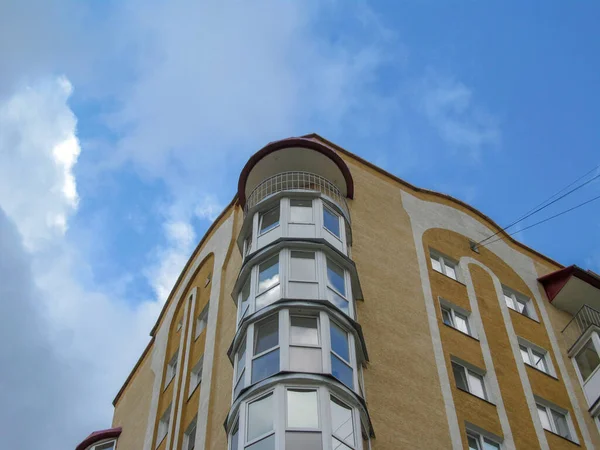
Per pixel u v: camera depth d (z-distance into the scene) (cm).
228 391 2644
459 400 2661
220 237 3431
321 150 3014
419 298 2972
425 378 2644
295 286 2442
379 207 3288
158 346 3669
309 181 3002
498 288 3378
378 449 2292
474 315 3102
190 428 2834
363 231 3083
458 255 3394
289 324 2305
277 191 2941
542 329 3331
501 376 2897
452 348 2858
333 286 2502
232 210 3453
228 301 3052
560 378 3119
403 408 2475
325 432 2012
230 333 2880
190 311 3350
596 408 3016
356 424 2119
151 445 3091
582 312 3491
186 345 3212
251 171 3045
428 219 3441
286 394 2094
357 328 2408
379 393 2462
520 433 2714
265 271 2553
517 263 3631
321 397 2089
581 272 3497
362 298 2692
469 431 2608
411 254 3169
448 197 3653
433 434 2466
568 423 2955
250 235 2827
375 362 2562
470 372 2862
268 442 2003
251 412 2114
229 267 3184
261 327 2352
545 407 2961
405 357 2667
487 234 3634
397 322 2786
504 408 2767
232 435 2161
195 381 3017
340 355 2281
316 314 2344
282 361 2181
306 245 2562
